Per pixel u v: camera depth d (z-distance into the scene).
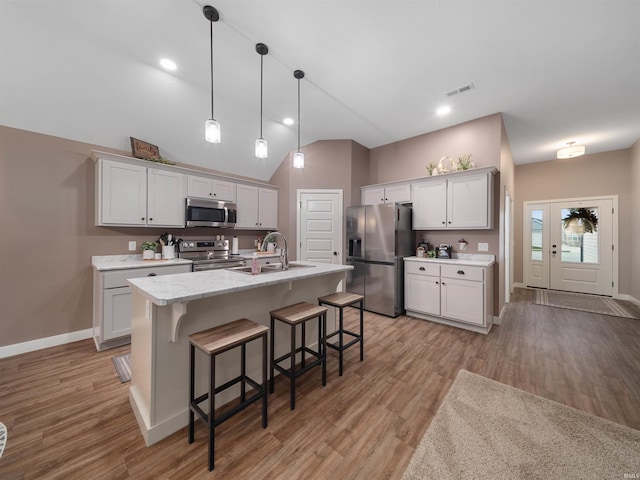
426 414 1.70
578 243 5.17
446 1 1.82
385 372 2.23
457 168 3.56
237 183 4.05
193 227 3.77
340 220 4.40
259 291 2.01
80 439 1.48
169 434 1.52
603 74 2.62
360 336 2.44
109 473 1.27
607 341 2.86
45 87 2.40
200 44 2.26
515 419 1.64
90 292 2.92
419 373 2.21
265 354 1.57
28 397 1.85
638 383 2.04
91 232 2.94
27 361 2.37
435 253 3.79
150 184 3.14
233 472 1.29
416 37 2.16
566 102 3.16
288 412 1.72
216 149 3.82
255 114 3.52
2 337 2.45
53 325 2.70
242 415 1.69
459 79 2.73
